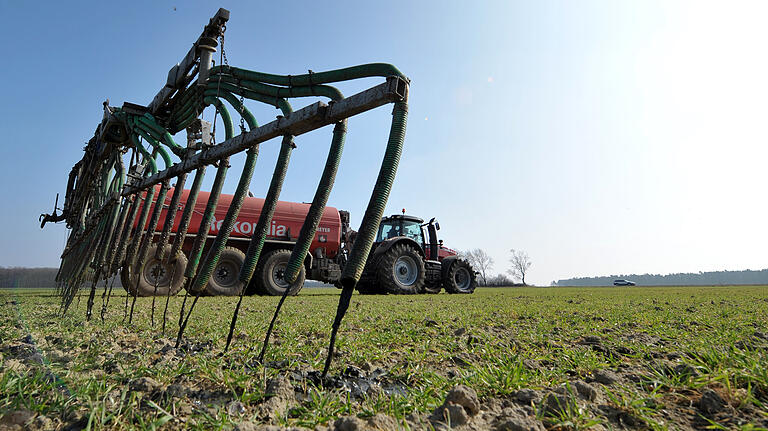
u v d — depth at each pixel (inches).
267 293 351.6
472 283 484.7
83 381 56.7
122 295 313.3
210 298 304.2
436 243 473.7
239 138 90.3
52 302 210.7
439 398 54.5
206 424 44.6
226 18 102.0
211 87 104.3
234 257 335.3
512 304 250.5
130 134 152.6
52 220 297.1
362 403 53.3
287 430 40.8
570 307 222.2
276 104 89.8
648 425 44.6
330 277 381.4
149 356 77.5
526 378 62.1
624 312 187.0
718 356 68.9
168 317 152.8
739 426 43.0
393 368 73.0
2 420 42.4
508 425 43.0
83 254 192.7
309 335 117.4
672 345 95.2
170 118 141.2
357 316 169.3
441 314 180.2
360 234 58.7
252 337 108.7
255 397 52.5
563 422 44.0
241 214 348.8
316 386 59.7
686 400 51.7
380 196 59.6
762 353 70.8
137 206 141.4
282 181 80.2
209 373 63.3
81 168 251.4
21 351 76.2
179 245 105.0
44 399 49.1
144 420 44.5
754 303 249.6
